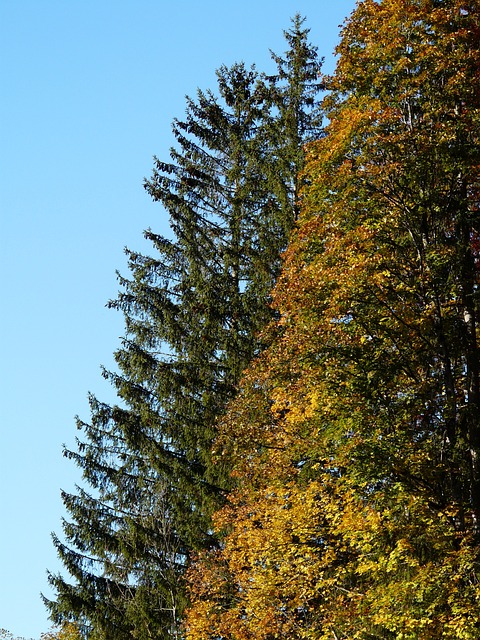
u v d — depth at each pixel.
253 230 41.56
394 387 22.27
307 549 24.52
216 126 43.78
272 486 25.83
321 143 25.25
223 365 39.56
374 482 21.62
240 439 25.91
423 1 24.75
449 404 21.92
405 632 20.42
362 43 25.39
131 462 38.72
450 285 22.70
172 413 38.78
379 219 23.34
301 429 25.08
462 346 22.94
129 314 40.81
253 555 25.98
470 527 21.70
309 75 42.19
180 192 42.62
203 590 28.67
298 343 22.75
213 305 39.81
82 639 36.88
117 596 36.97
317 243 24.64
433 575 20.31
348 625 22.75
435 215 23.59
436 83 24.00
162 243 41.81
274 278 39.59
